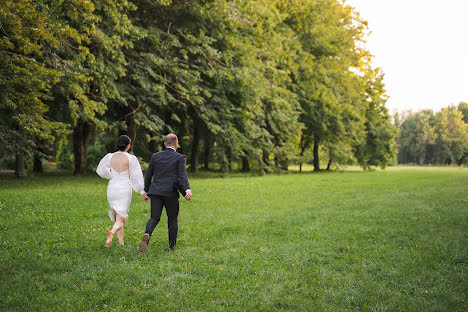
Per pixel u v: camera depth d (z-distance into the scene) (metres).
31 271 4.49
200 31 19.28
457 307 3.67
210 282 4.24
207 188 15.23
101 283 4.18
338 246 6.00
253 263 5.00
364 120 38.78
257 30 22.12
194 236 6.62
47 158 15.38
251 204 10.98
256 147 25.33
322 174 31.17
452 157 94.06
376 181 21.62
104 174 5.53
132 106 19.92
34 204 9.39
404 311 3.56
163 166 5.63
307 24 31.67
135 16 18.66
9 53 11.42
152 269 4.67
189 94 20.33
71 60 14.27
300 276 4.54
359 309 3.66
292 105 28.89
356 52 38.56
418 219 8.58
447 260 5.22
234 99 23.17
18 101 12.02
